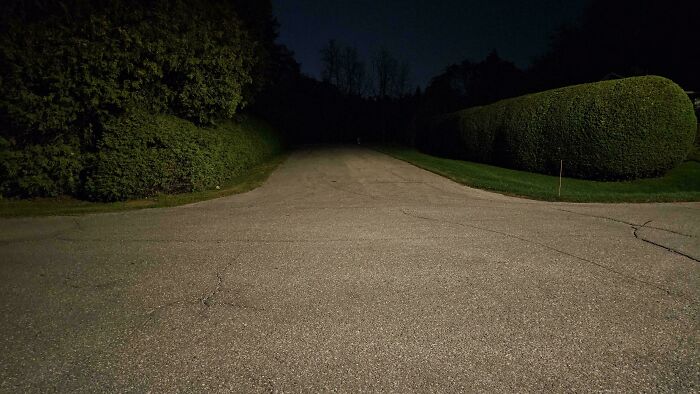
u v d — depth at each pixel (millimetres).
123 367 2434
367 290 3570
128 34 9078
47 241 5371
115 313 3168
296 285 3707
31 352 2605
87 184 8484
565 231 5660
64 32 8594
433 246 4934
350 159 19625
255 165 16188
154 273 4074
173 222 6531
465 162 17781
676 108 10789
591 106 11773
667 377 2270
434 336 2756
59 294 3555
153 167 8852
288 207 7879
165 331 2871
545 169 13484
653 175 11469
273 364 2451
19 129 8703
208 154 10039
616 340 2676
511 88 36750
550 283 3686
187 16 10375
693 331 2779
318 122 57469
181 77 10594
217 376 2336
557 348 2586
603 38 23562
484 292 3494
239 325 2947
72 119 8742
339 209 7602
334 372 2363
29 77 8453
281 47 33250
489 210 7379
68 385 2260
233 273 4047
